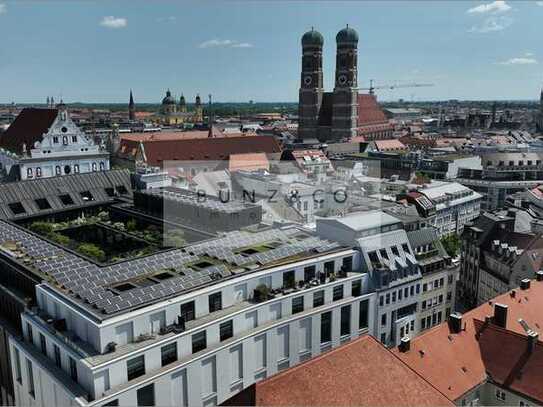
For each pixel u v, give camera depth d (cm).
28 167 15512
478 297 11706
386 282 8338
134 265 7044
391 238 8806
